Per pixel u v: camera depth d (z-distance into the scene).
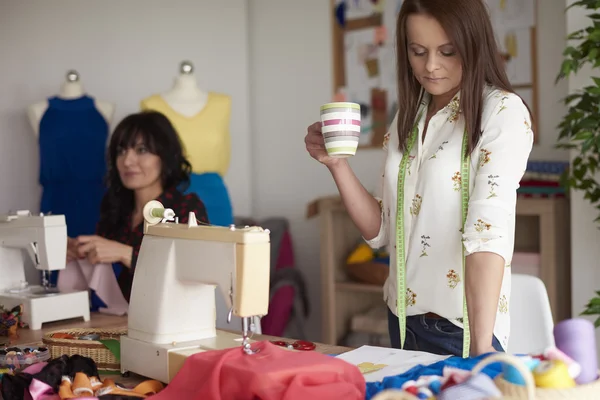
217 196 3.61
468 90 1.58
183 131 3.58
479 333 1.41
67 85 3.70
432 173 1.65
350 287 3.71
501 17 3.59
